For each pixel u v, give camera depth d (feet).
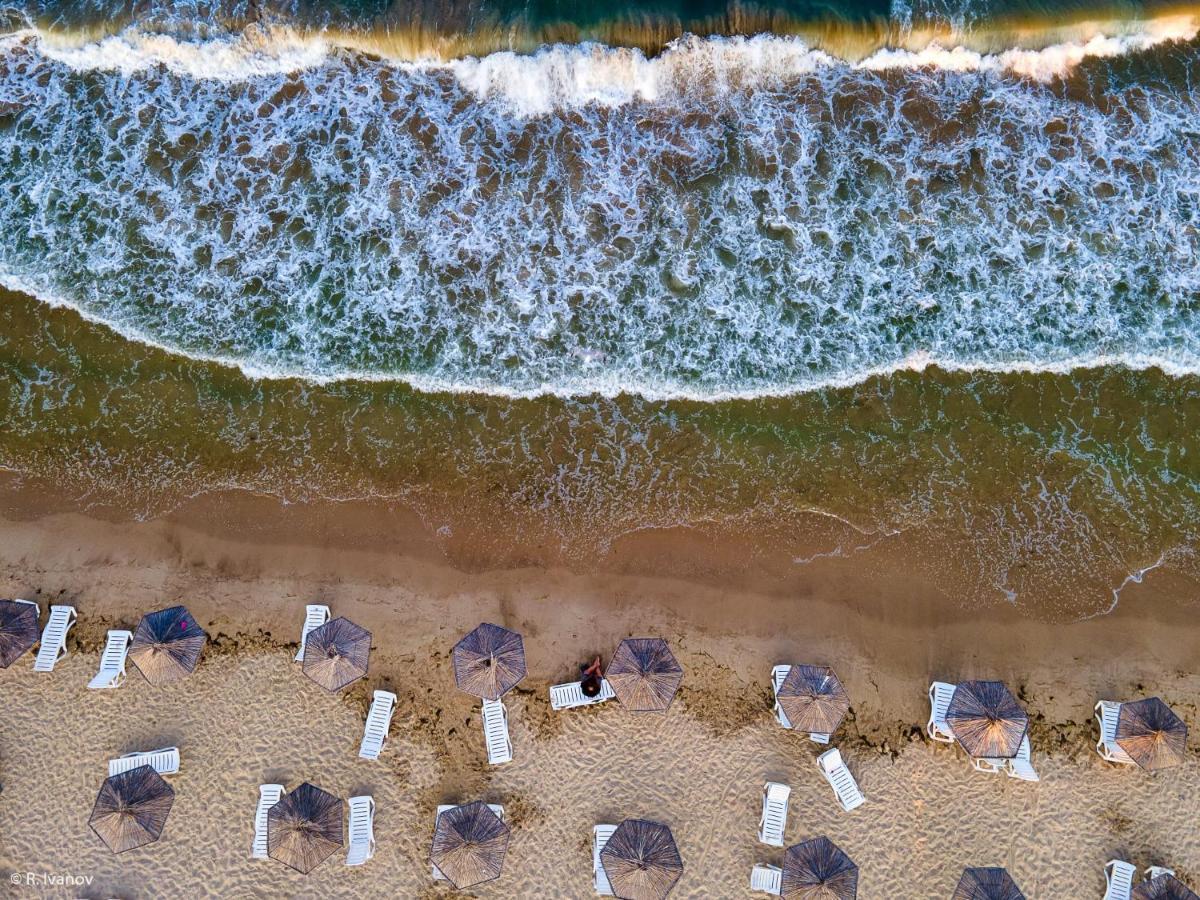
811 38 54.90
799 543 51.70
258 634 50.37
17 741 48.88
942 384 53.88
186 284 54.60
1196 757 49.34
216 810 48.47
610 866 45.60
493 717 49.21
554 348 54.29
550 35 54.90
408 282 54.95
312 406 53.47
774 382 53.98
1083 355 54.03
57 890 47.52
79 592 50.55
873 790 49.03
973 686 47.47
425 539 51.60
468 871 45.21
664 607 50.96
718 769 49.32
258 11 54.90
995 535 51.80
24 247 54.65
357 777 49.03
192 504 51.85
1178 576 51.26
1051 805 48.88
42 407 52.95
